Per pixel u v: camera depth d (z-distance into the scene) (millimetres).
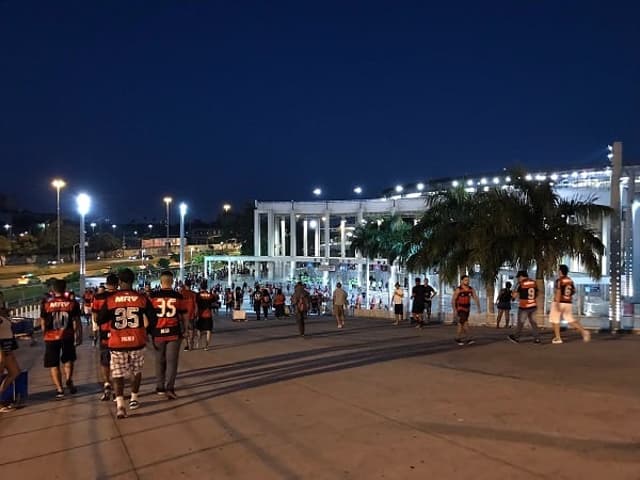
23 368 14625
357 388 9531
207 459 6332
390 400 8555
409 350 14031
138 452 6711
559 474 5406
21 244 104438
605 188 35469
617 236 17906
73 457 6645
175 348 9516
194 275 70375
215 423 7777
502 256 20734
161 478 5832
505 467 5633
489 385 9391
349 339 17484
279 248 75938
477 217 22188
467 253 22438
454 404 8148
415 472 5613
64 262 98875
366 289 46250
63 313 10258
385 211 57281
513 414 7508
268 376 11211
